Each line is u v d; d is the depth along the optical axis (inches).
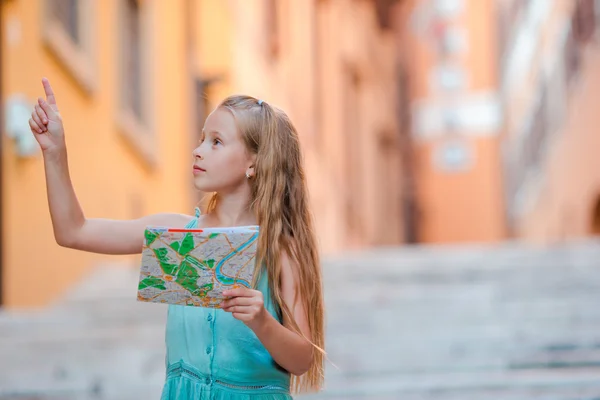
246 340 123.4
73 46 477.4
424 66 1850.4
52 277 442.0
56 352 323.3
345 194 1119.0
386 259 517.7
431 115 1840.6
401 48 1605.6
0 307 394.0
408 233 1625.2
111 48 529.7
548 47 1179.3
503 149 1820.9
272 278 125.0
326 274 479.2
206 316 124.0
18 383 300.2
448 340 331.0
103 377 308.7
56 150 127.0
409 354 322.7
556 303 382.9
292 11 955.3
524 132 1494.8
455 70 1841.8
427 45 1850.4
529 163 1438.2
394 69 1505.9
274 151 127.1
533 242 1397.6
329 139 1087.0
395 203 1469.0
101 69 511.2
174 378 124.7
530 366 316.5
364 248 1228.5
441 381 290.0
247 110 127.5
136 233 130.2
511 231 1753.2
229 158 125.7
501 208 1811.0
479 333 353.1
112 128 526.3
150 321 384.2
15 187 406.6
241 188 128.1
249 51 775.7
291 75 943.7
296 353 120.6
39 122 126.9
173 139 647.1
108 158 517.7
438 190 1830.7
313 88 1015.6
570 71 1010.1
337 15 1124.5
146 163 588.4
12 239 401.4
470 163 1827.0
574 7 960.9
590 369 310.7
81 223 128.4
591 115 888.9
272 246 124.6
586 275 457.4
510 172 1738.4
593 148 887.1
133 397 285.1
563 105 1062.4
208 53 695.7
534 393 274.7
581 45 924.0
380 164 1425.9
